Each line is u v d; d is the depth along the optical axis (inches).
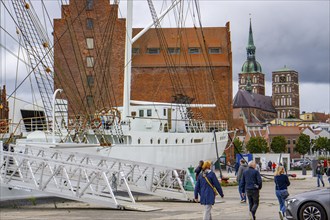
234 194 1507.1
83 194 1064.2
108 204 1045.8
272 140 7204.7
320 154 7667.3
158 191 1275.8
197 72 4279.0
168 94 4264.3
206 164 725.9
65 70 3816.4
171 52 4389.8
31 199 1171.3
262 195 1445.6
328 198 731.4
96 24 3890.3
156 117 1910.7
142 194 1439.5
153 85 4284.0
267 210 1008.2
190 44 4402.1
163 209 1059.9
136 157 1574.8
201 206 1130.7
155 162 1679.4
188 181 1473.9
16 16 1478.8
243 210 1013.8
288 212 757.9
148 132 1680.6
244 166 1190.3
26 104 1665.8
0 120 1424.7
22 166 1141.1
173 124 1983.3
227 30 4431.6
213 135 2180.1
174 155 1808.6
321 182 1936.5
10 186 1084.5
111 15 3506.4
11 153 1094.4
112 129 1582.2
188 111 2177.7
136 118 1830.7
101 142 1486.2
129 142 1617.9
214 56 4333.2
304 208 741.3
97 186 1170.6
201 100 4239.7
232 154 4138.8
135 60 4338.1
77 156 1246.3
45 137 1439.5
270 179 2293.3
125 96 1807.3
